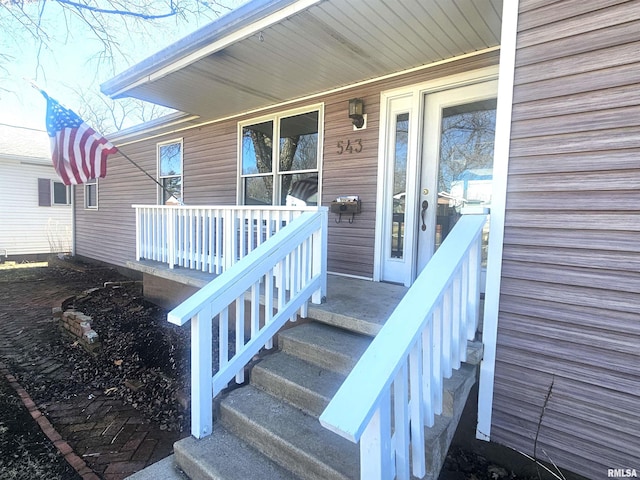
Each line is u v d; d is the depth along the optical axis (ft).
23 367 12.14
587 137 5.98
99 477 7.11
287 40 10.48
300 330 9.21
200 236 14.14
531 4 6.38
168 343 13.43
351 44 10.61
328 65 12.17
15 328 16.15
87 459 7.66
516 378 6.82
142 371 11.73
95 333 13.61
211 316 7.02
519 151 6.61
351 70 12.56
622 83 5.66
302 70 12.65
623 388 5.83
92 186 33.06
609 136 5.80
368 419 3.69
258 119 17.65
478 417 7.27
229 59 11.80
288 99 15.99
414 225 12.39
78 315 14.85
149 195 25.73
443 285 5.68
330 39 10.35
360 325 8.44
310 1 8.66
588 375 6.13
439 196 12.07
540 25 6.31
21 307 19.67
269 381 7.82
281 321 8.68
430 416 5.52
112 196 29.89
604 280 5.93
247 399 7.59
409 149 12.41
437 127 11.98
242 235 11.88
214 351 12.47
